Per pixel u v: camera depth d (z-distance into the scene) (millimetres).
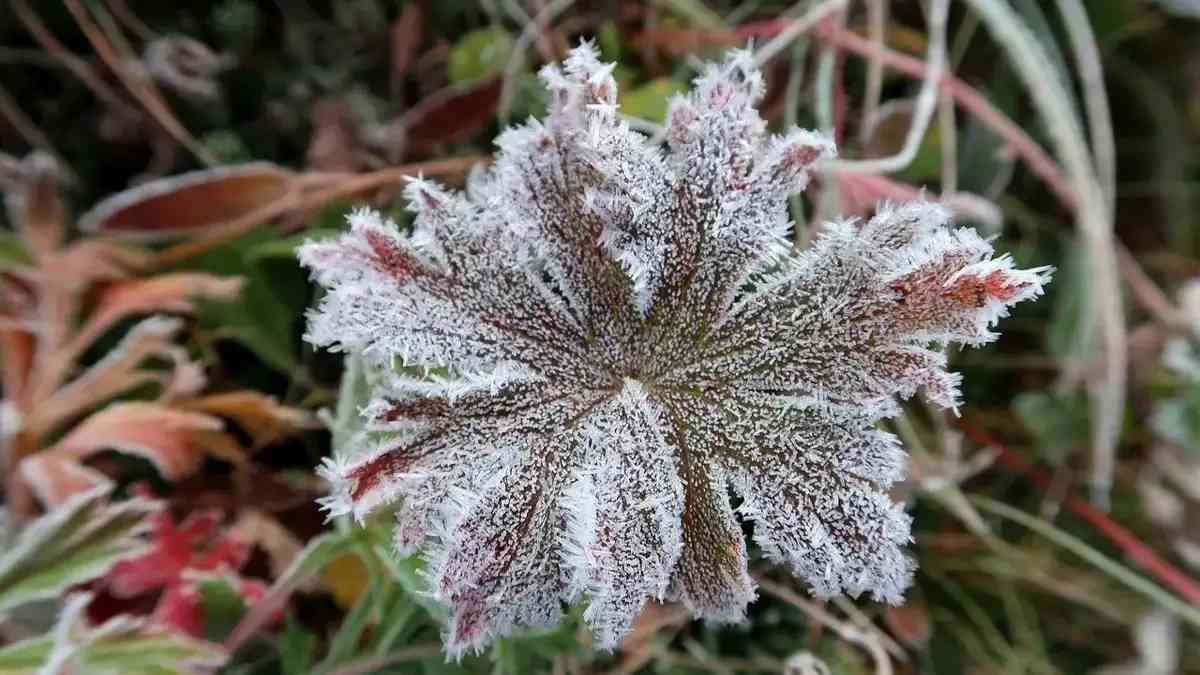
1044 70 130
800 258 81
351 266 78
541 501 81
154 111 124
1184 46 155
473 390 79
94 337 111
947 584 133
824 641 121
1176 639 133
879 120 135
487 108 128
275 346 120
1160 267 154
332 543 95
